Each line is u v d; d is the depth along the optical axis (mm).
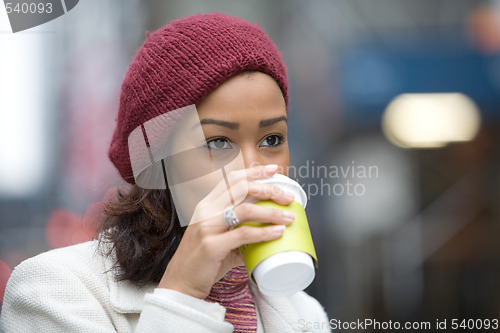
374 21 9445
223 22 2705
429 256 9219
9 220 6227
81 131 6387
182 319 2314
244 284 2984
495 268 9383
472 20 9578
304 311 3301
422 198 9352
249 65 2617
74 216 6094
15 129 6270
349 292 8055
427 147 9383
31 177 6320
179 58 2637
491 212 9609
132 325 2670
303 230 2338
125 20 6969
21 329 2625
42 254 2807
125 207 2807
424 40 9516
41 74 6176
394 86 9305
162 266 2752
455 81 9461
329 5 9258
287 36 9148
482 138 9531
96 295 2705
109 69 6547
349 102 9188
